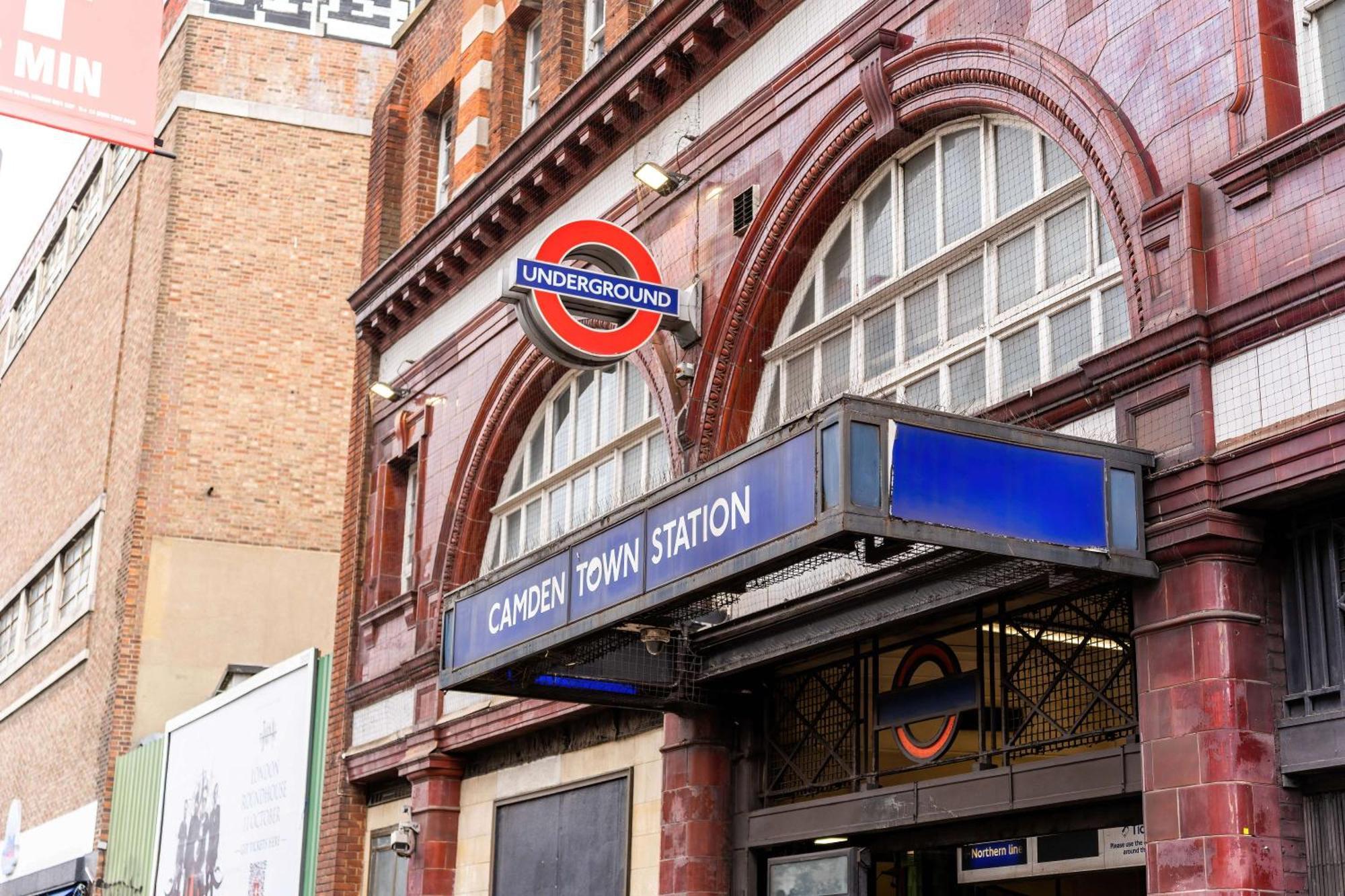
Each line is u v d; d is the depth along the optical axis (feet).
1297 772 31.17
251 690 79.20
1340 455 29.76
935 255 43.34
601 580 39.58
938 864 45.83
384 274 71.67
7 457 141.79
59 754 108.37
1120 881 44.11
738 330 49.06
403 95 77.25
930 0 43.11
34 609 124.98
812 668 45.57
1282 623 32.30
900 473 31.30
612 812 52.54
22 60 44.78
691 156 52.11
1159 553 32.94
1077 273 38.88
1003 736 37.83
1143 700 32.99
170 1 114.32
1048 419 37.01
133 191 114.32
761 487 33.94
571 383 60.34
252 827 75.51
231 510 101.50
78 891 95.66
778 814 44.93
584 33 62.95
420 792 62.59
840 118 46.01
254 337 104.68
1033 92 38.88
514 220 62.18
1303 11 33.76
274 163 107.65
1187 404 33.12
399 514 70.85
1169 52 35.37
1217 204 33.53
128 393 106.73
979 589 36.81
